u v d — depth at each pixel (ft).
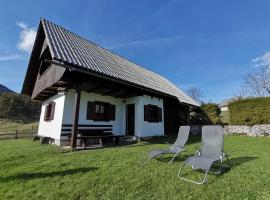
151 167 17.30
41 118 46.44
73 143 25.17
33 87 51.03
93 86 31.71
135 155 22.04
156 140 37.01
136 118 38.78
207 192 12.19
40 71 42.34
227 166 17.56
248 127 48.49
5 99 137.49
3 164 18.07
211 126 19.62
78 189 12.71
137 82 36.55
